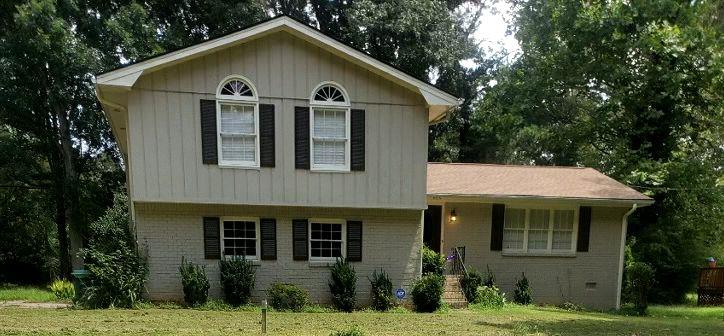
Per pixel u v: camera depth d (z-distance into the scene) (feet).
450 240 42.60
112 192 60.85
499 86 67.05
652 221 54.24
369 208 33.96
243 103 32.09
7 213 62.28
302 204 32.96
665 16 48.47
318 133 33.22
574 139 64.54
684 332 25.55
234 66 31.91
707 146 57.67
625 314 39.83
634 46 50.52
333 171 33.17
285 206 33.19
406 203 34.04
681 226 52.34
